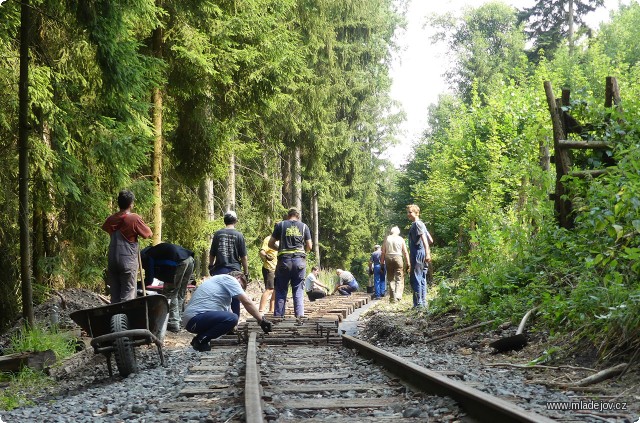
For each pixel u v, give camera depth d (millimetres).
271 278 16156
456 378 7324
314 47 27266
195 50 16672
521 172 13445
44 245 15875
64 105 13828
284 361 9305
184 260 12641
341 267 50906
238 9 18078
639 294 7488
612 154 10898
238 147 23047
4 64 12641
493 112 23578
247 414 4988
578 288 8883
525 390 6555
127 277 10039
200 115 18234
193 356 10570
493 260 12430
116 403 6863
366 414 5652
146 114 15180
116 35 12914
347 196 48750
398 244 19781
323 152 30656
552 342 8656
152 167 17922
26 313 11156
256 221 32750
